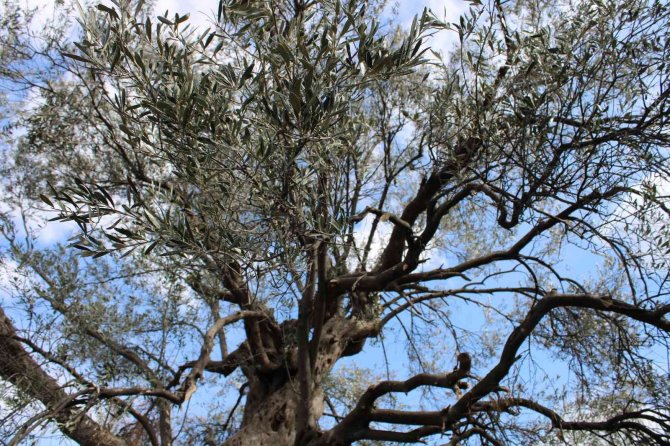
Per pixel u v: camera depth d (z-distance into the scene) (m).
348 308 10.20
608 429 6.80
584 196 5.56
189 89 3.85
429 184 6.94
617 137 5.38
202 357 7.34
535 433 6.68
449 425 6.78
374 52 4.05
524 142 5.48
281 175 4.22
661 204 5.43
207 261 4.79
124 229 4.12
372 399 7.22
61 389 6.91
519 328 6.64
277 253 4.36
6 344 7.33
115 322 7.76
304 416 7.64
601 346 7.55
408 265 7.38
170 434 8.69
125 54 3.89
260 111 4.14
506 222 6.32
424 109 6.82
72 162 8.30
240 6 3.83
